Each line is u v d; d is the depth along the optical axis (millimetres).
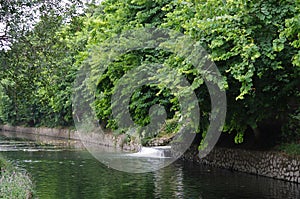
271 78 10508
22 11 11367
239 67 8875
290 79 10430
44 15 11680
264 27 9164
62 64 12641
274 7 8844
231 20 9016
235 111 11945
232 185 11797
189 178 13148
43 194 10625
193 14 10695
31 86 12281
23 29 11539
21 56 11820
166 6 12773
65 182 12484
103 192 10891
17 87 12172
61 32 12484
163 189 11273
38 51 11945
